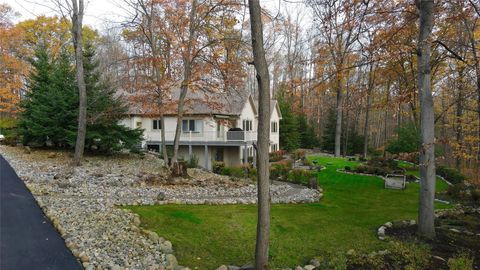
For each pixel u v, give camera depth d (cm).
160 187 1308
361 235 797
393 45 801
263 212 525
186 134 2436
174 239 686
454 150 1536
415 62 1512
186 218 830
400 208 1126
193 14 1545
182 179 1502
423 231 793
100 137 1739
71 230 682
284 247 693
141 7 1590
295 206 1109
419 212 809
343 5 824
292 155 2984
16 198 906
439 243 745
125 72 1961
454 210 1101
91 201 937
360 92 1148
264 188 521
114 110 1773
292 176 1734
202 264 601
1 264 547
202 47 1537
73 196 1016
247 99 2803
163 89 1711
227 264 609
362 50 841
